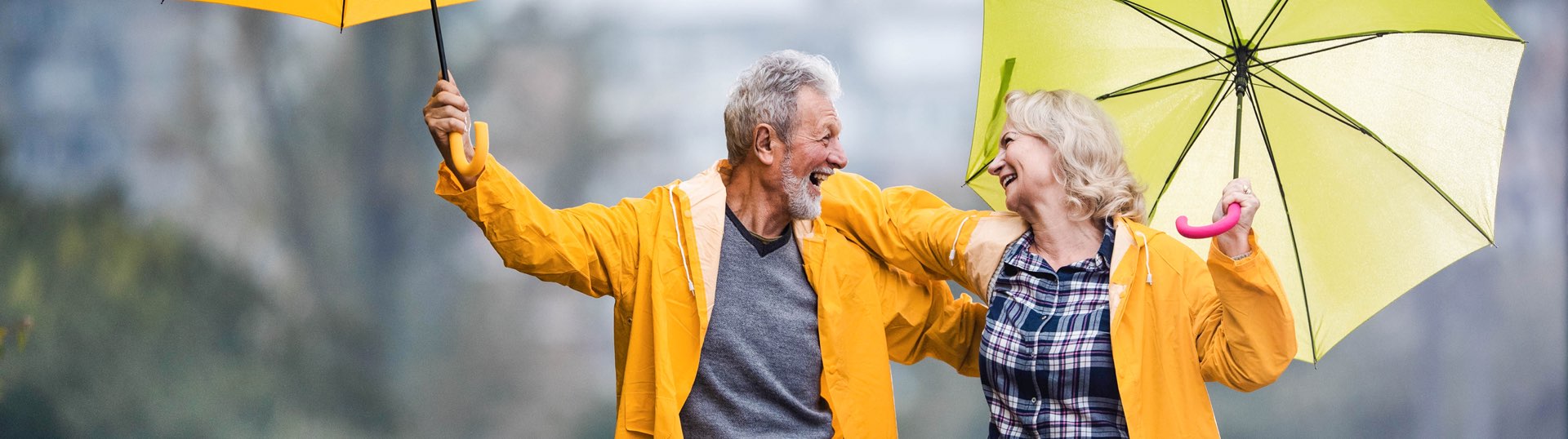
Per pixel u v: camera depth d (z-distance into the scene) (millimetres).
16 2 27016
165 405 22359
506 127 30281
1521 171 25078
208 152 26203
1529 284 24844
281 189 26359
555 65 30859
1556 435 24453
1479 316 25031
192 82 26812
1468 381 24766
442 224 27344
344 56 27594
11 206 24219
